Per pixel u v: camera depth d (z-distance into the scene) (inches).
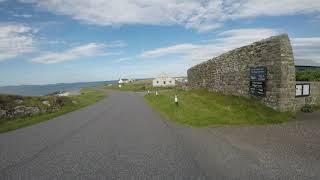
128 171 318.3
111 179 294.8
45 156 389.1
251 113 703.7
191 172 309.9
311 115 677.3
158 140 478.0
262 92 766.5
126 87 4367.6
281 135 486.3
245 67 877.2
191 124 639.1
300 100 729.6
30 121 755.4
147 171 316.5
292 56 702.5
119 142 469.4
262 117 658.2
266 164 331.9
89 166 339.3
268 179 285.3
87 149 425.1
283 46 691.4
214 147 418.6
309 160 342.6
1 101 838.5
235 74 957.2
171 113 861.2
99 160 364.5
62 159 372.2
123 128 611.8
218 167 325.1
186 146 429.7
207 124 625.9
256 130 539.2
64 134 554.6
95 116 853.8
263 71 758.5
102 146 442.9
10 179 300.8
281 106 693.3
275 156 362.9
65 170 326.3
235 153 382.3
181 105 989.8
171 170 318.0
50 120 788.0
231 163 338.6
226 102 884.6
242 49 898.1
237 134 509.4
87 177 302.0
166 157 370.9
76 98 1616.6
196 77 1539.1
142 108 1087.6
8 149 434.9
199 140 470.0
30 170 328.8
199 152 392.8
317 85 767.1
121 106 1206.9
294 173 300.5
